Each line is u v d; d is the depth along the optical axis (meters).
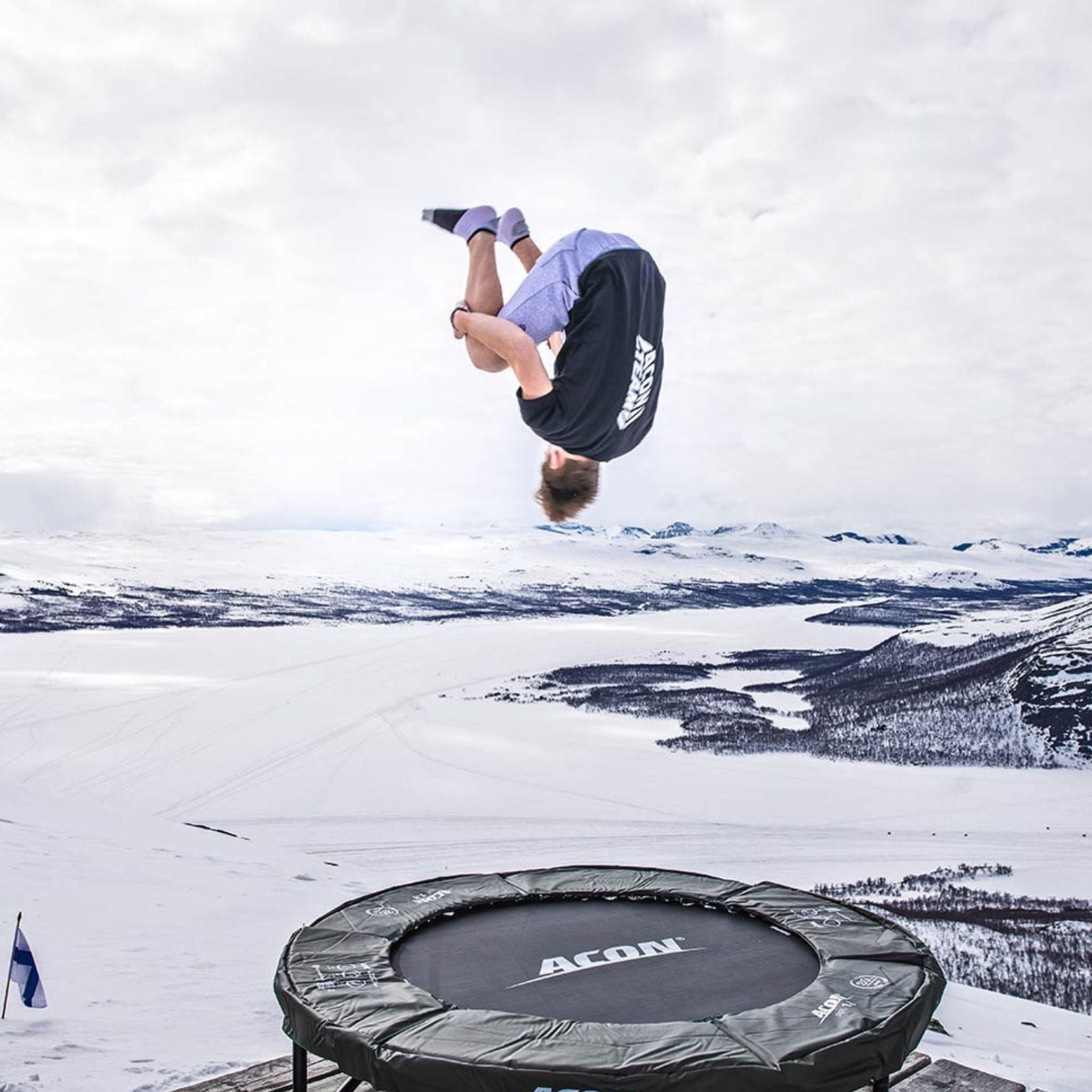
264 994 7.68
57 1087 4.84
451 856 41.00
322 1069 3.96
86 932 10.02
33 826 17.73
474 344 2.73
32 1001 5.54
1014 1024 10.07
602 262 2.63
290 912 12.77
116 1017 6.56
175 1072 5.14
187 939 10.20
